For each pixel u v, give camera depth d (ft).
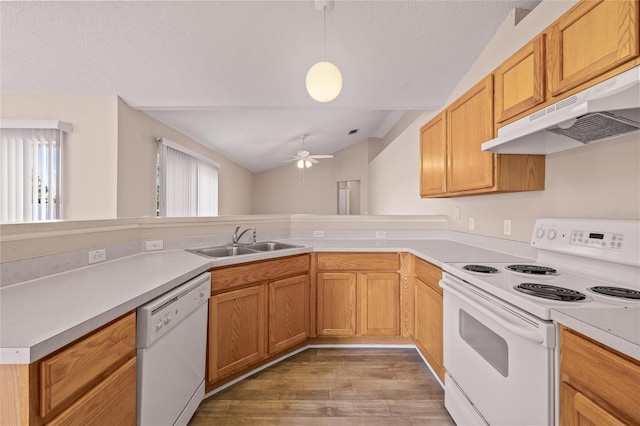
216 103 9.94
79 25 7.38
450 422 5.34
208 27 7.56
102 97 9.71
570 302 3.30
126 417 3.45
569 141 4.97
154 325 3.83
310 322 8.07
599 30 3.64
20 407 2.30
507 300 3.73
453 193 7.22
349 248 8.05
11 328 2.61
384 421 5.37
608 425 2.45
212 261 5.90
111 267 5.28
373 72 8.80
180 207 14.60
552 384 3.13
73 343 2.75
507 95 5.31
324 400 5.95
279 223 9.75
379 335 8.16
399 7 7.09
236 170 24.89
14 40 7.67
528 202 6.22
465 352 4.82
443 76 8.91
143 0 6.85
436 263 6.16
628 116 3.59
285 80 9.10
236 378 6.57
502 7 6.84
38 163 9.49
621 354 2.46
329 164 29.22
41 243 4.40
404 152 15.11
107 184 9.75
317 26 7.59
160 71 8.80
